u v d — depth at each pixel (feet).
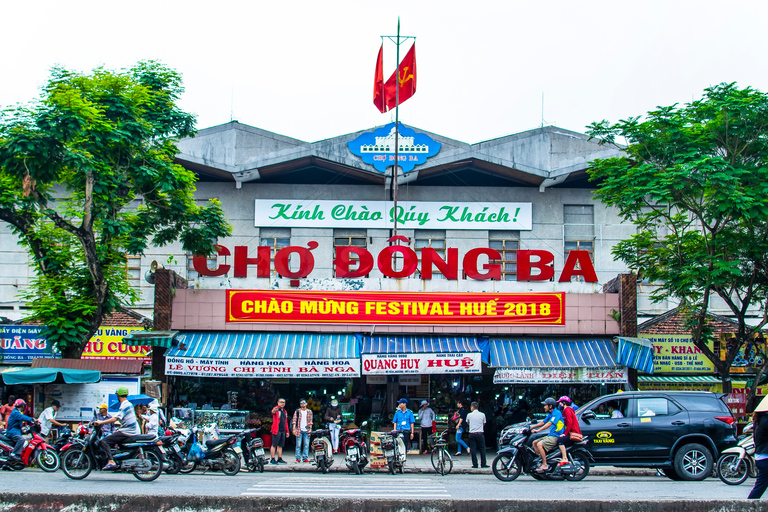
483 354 70.59
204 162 89.35
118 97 64.75
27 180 59.16
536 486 43.47
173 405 73.61
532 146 95.50
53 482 41.83
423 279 73.41
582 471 48.08
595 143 95.30
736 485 45.24
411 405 76.95
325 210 93.81
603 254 93.76
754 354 77.41
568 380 68.54
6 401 75.51
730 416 50.62
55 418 60.80
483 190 94.99
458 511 26.66
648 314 89.71
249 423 71.72
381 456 57.26
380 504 26.71
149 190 68.39
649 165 63.36
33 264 68.80
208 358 66.23
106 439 43.96
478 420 59.77
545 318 71.51
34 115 57.98
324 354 67.77
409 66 88.74
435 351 68.23
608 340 71.67
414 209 94.07
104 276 65.82
